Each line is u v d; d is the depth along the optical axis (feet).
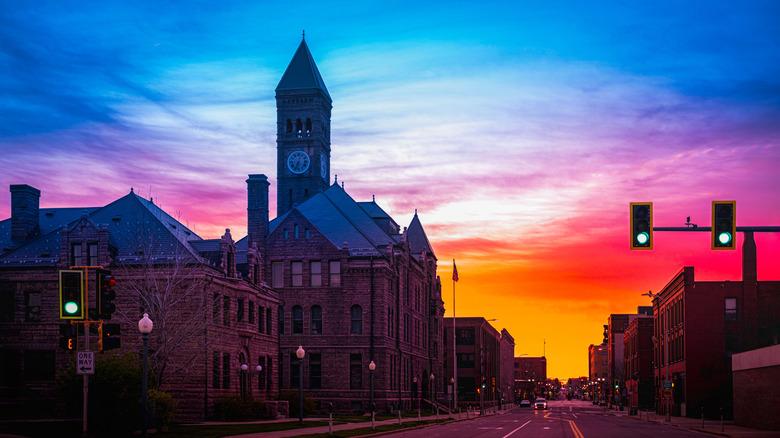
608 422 228.63
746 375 199.72
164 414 120.78
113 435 112.57
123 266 172.86
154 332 158.40
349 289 260.42
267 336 210.18
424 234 361.71
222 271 182.09
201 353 166.91
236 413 171.63
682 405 275.80
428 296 346.74
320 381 257.96
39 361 175.32
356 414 251.60
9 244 197.67
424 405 308.60
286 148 363.15
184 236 195.31
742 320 261.44
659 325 334.44
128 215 187.62
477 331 497.46
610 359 650.43
